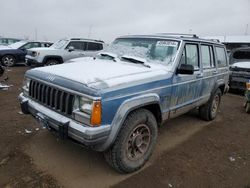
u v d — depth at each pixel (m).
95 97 2.82
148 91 3.49
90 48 12.85
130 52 4.61
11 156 3.76
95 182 3.29
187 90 4.51
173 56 4.16
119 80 3.21
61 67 3.83
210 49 5.47
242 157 4.30
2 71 9.34
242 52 10.96
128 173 3.53
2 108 5.97
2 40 25.11
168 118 4.20
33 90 3.69
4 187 3.07
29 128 4.81
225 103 8.49
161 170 3.68
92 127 2.86
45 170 3.48
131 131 3.33
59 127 3.06
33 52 12.11
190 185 3.38
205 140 4.93
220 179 3.57
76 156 3.89
